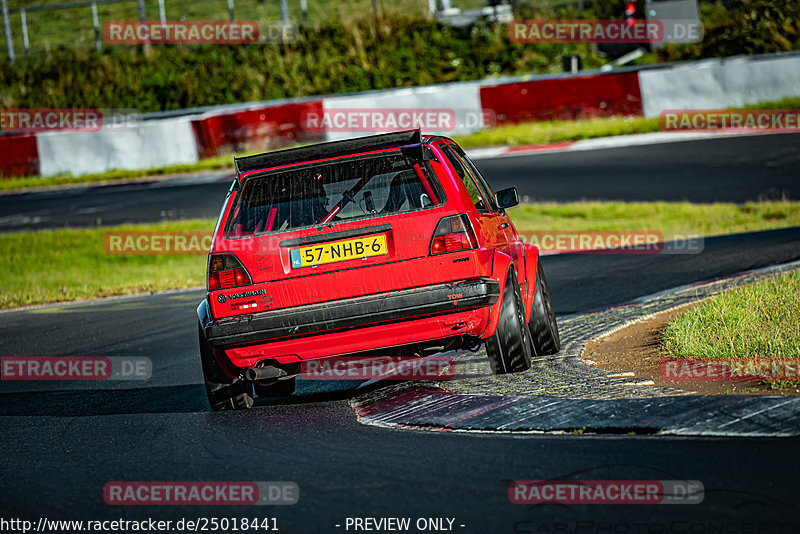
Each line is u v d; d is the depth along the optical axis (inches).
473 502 535.5
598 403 721.6
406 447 675.4
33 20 5984.3
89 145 3956.7
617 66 4626.0
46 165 3956.7
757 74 3794.3
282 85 4761.3
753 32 4559.5
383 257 829.8
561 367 915.4
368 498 563.5
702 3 5064.0
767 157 3189.0
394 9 5329.7
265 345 840.3
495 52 4793.3
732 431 616.4
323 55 4872.0
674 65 4040.4
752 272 1489.9
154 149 3946.9
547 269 1955.0
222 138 3939.5
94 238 2751.0
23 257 2593.5
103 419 937.5
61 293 2190.0
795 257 1675.7
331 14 5492.1
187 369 1211.9
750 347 888.9
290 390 1005.8
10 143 3949.3
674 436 629.6
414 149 858.8
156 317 1726.1
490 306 843.4
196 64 4906.5
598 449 615.5
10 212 3324.3
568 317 1338.6
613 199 2785.4
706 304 1139.3
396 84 4722.0
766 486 514.9
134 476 678.5
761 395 690.8
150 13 5821.9
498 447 647.1
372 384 975.0
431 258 828.0
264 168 882.1
